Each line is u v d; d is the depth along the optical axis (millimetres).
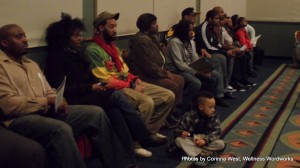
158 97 3039
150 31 3523
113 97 2510
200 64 3906
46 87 2332
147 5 4082
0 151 1824
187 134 2701
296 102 4469
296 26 7750
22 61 2229
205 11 5781
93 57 2834
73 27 2629
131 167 2490
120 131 2490
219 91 4281
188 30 3971
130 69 3393
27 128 2020
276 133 3352
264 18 7977
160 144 3020
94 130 2299
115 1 3467
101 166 2629
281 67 7047
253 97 4742
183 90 3766
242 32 5766
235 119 3773
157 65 3373
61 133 1979
